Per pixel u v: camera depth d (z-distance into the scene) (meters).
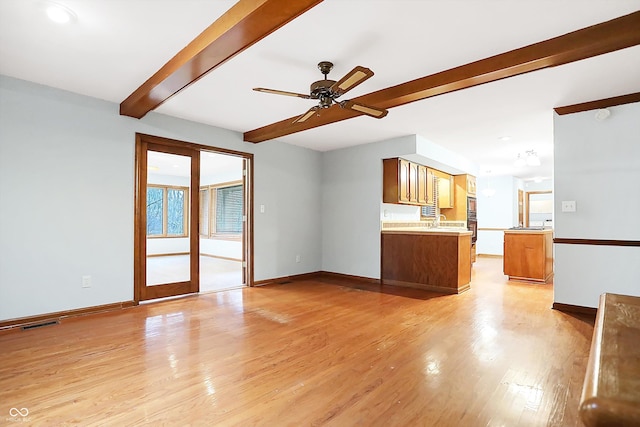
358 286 5.14
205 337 2.93
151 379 2.17
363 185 5.64
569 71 2.87
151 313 3.65
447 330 3.11
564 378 2.19
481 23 2.23
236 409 1.84
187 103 3.79
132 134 3.95
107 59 2.77
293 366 2.37
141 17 2.17
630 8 2.06
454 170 6.68
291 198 5.72
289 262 5.68
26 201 3.25
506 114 4.03
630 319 0.96
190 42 2.48
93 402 1.90
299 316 3.56
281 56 2.70
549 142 5.36
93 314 3.60
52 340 2.83
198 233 4.65
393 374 2.25
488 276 6.02
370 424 1.71
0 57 2.75
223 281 5.51
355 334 3.01
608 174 3.54
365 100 3.50
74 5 2.04
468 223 7.23
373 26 2.27
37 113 3.31
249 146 5.14
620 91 3.34
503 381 2.15
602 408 0.49
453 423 1.72
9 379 2.15
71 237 3.51
